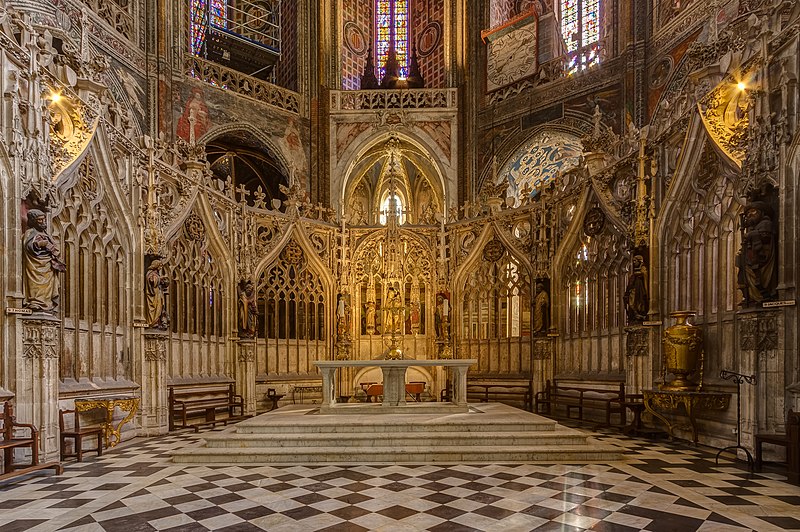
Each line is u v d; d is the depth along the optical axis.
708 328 12.60
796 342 9.88
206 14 29.77
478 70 29.69
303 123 28.89
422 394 22.31
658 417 13.68
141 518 7.11
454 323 22.53
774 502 7.66
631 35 23.83
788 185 10.02
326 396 13.95
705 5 20.17
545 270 19.67
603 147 17.50
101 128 13.08
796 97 10.05
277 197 31.33
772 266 10.20
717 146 11.88
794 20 10.12
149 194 15.12
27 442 9.20
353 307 23.27
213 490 8.51
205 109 25.08
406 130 29.16
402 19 34.41
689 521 6.84
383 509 7.44
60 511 7.44
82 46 13.48
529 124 27.52
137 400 12.78
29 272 10.40
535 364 19.72
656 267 14.29
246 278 19.80
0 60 10.09
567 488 8.48
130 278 14.45
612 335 16.62
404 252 23.52
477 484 8.78
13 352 10.02
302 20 29.42
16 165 10.27
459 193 29.06
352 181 30.20
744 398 10.72
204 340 18.06
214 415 16.53
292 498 8.02
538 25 27.78
